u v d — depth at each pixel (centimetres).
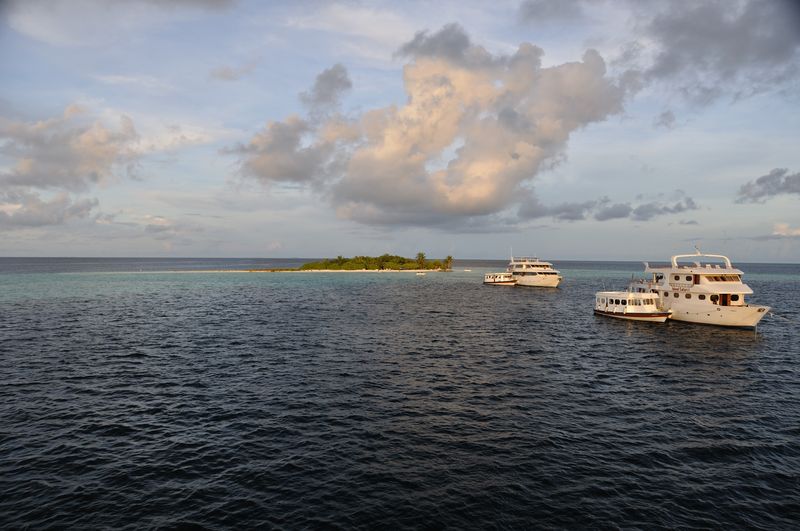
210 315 5894
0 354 3581
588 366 3419
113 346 3922
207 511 1477
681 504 1552
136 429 2125
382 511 1484
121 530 1375
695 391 2820
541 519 1455
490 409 2444
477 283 13262
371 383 2889
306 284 12269
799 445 2028
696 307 5297
